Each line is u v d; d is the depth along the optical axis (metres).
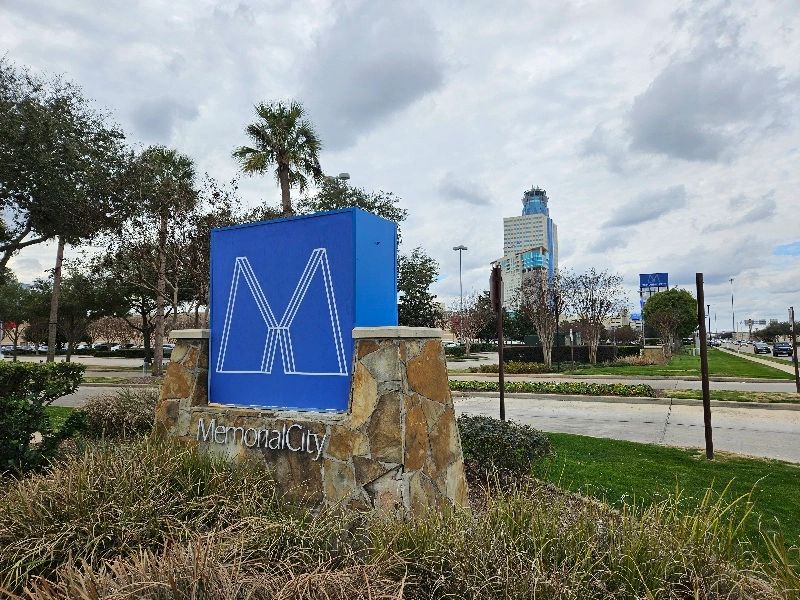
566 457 7.90
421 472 4.23
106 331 61.16
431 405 4.48
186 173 24.02
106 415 7.55
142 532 3.36
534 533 3.23
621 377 23.31
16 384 5.80
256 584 2.56
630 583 2.86
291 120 19.91
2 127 14.95
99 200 18.08
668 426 11.30
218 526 3.35
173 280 23.09
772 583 2.99
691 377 22.55
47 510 3.50
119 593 2.38
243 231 5.32
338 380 4.63
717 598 2.87
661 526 3.37
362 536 3.61
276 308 5.04
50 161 15.94
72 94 17.30
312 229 4.90
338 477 4.30
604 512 3.83
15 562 3.12
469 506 4.68
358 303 4.63
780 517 5.32
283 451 4.59
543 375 25.05
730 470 7.20
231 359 5.26
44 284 38.72
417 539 3.24
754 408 13.94
